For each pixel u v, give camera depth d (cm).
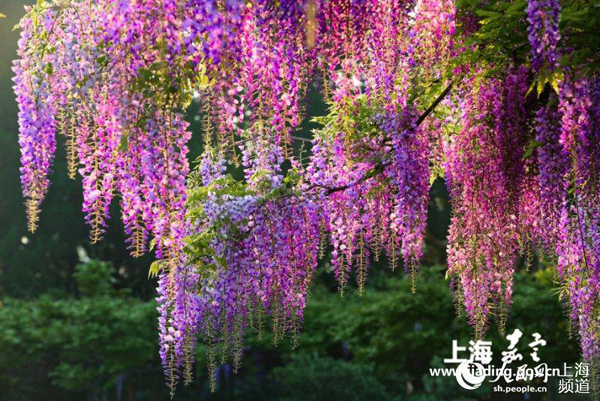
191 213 427
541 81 338
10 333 1209
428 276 1167
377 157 441
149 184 328
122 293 1425
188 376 417
